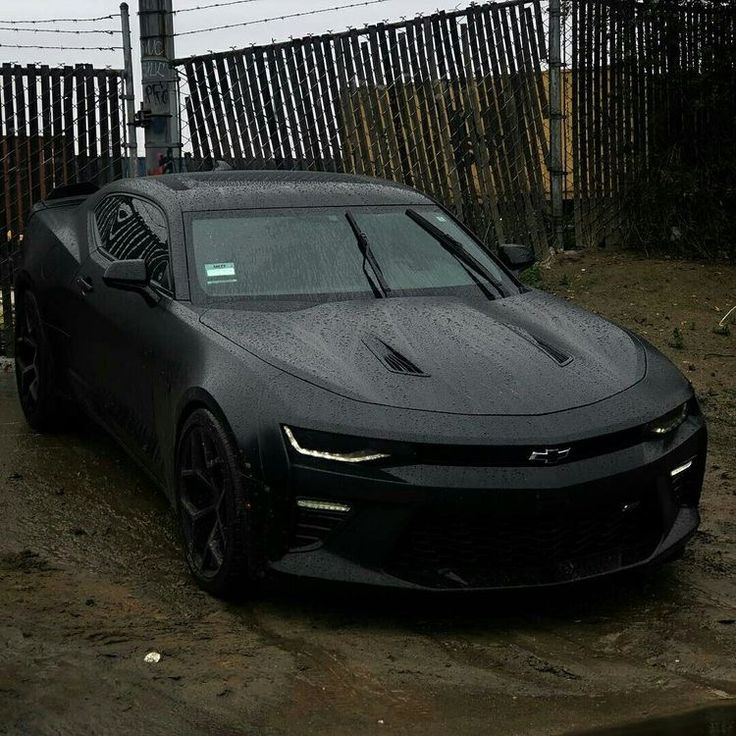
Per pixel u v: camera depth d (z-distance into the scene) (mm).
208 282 4758
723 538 4836
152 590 4188
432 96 10562
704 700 3322
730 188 11906
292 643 3703
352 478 3723
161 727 3068
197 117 9930
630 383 4199
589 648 3719
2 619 3814
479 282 5125
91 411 5602
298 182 5617
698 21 12086
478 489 3689
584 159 11633
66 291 5824
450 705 3260
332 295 4770
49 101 9125
